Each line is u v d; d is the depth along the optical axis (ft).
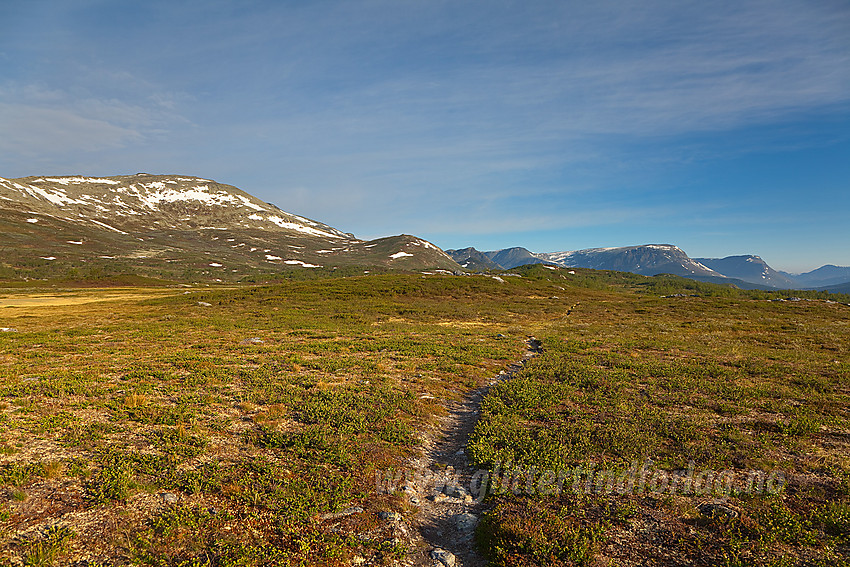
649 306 241.96
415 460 42.50
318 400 58.13
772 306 242.37
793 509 31.71
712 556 26.63
